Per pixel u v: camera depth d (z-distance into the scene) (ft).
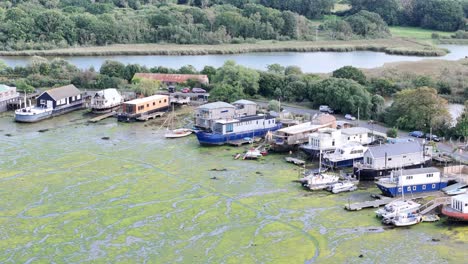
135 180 398.42
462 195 336.08
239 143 474.08
